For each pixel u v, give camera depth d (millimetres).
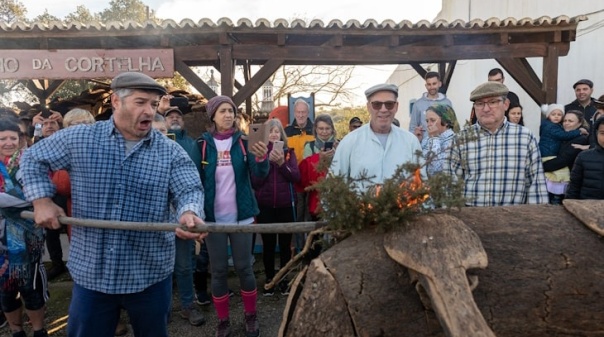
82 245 2254
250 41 6508
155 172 2287
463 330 1298
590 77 8539
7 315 3350
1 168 3131
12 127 3260
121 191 2230
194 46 6129
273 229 1956
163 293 2404
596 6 8305
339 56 6242
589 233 1742
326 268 1660
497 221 1794
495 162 2846
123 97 2143
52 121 4930
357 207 1717
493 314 1610
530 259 1668
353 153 2738
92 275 2221
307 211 4797
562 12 9344
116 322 2365
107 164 2215
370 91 2693
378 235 1717
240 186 3375
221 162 3357
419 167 1801
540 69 10008
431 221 1659
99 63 6020
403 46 6328
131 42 6293
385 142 2742
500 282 1626
